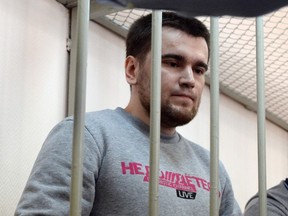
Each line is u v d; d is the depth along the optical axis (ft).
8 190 3.65
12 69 3.79
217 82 2.11
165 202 2.82
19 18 3.91
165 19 3.17
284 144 7.86
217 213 2.02
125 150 2.89
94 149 2.77
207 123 6.09
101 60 4.63
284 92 6.62
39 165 2.68
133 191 2.75
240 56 5.57
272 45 5.38
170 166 3.04
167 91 3.06
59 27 4.27
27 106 3.88
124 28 4.72
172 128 3.22
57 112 4.14
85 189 2.63
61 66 4.24
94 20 4.56
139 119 3.18
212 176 2.04
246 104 6.87
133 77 3.32
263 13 1.16
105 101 4.61
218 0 1.13
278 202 4.45
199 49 3.18
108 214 2.72
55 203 2.51
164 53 3.09
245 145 6.89
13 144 3.74
